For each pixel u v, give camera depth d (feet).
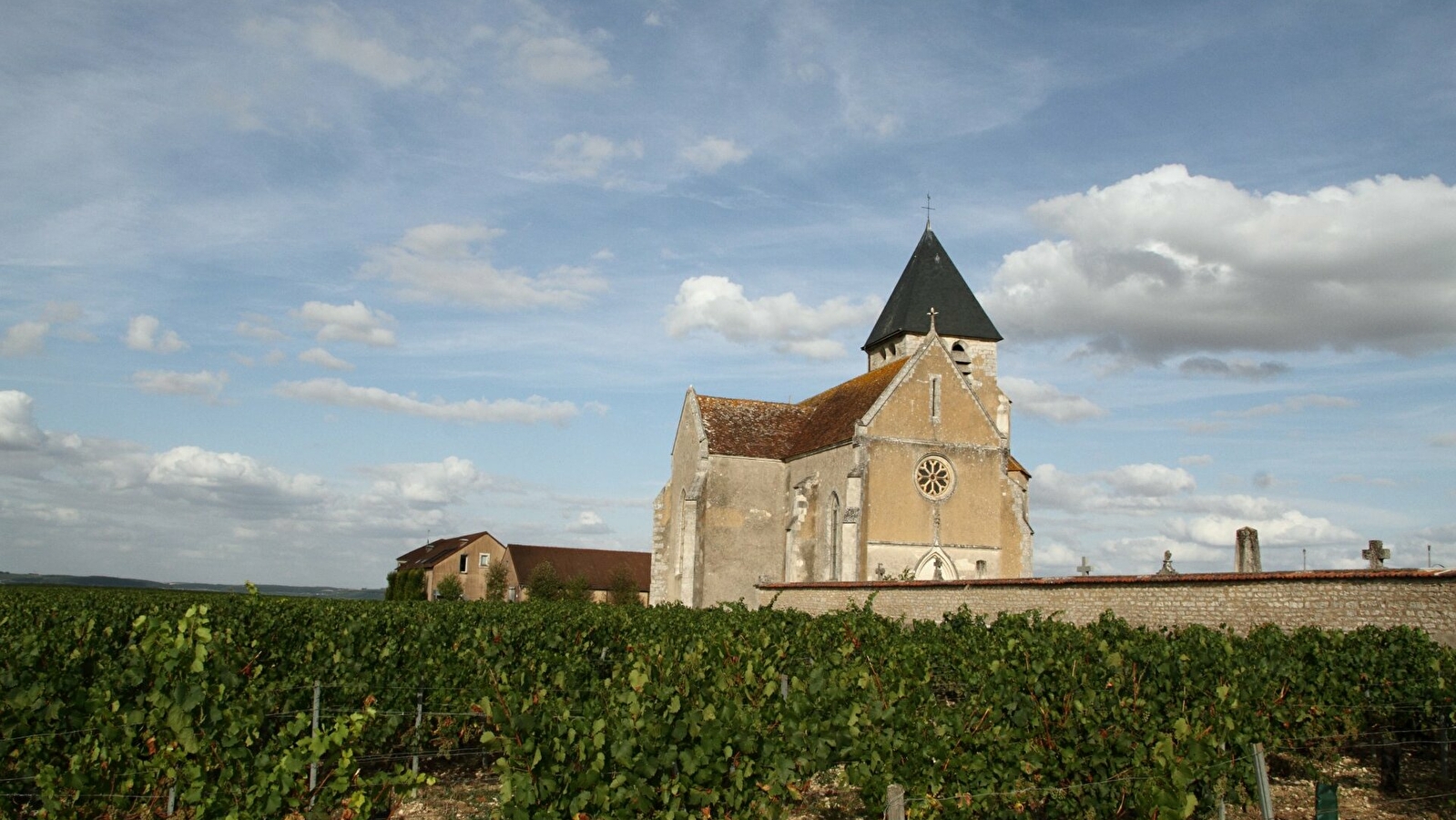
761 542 177.99
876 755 47.83
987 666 67.51
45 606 111.34
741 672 60.75
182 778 43.55
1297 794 62.18
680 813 42.65
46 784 41.83
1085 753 48.70
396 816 57.26
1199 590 89.15
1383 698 64.85
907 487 157.28
